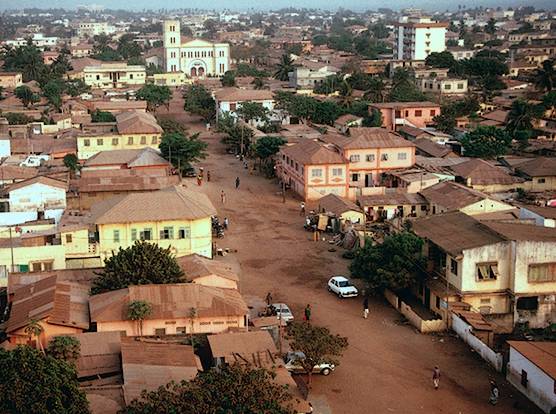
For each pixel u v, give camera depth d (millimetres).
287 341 56656
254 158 134375
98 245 70125
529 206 89188
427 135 137500
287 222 95312
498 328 60406
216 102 171250
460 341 59625
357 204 96438
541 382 48781
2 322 57500
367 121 152125
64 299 55969
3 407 37625
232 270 65125
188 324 54469
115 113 155750
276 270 76875
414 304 66500
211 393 38719
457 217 71562
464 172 104875
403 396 50531
